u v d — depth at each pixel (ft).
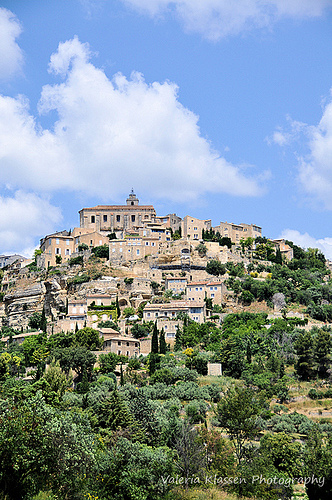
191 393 428.97
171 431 315.99
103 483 242.58
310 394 469.98
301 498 288.10
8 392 304.50
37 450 216.54
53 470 219.20
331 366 507.71
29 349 536.83
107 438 300.61
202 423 378.73
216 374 505.66
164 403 399.24
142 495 242.99
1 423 213.05
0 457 207.51
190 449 281.54
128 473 246.06
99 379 448.24
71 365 460.96
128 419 326.44
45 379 383.65
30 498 209.56
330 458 274.57
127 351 544.21
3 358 437.17
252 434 303.68
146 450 270.87
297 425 407.44
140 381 460.55
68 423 232.53
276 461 319.47
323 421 419.54
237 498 261.85
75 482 221.46
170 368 484.74
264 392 447.42
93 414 336.49
